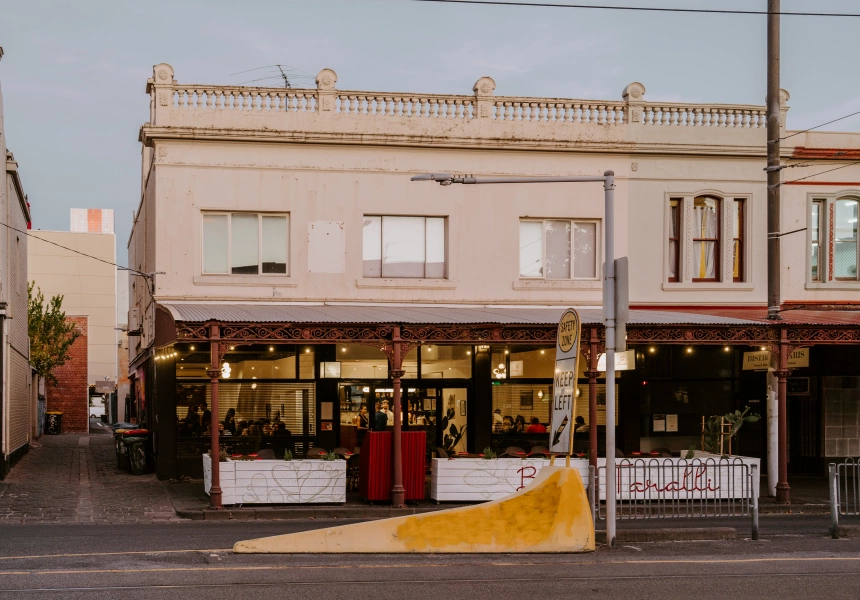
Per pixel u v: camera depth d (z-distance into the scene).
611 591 9.68
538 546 12.29
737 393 24.11
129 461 23.61
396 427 17.42
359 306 21.73
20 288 28.78
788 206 23.78
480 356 22.89
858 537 14.24
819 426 24.00
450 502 17.64
